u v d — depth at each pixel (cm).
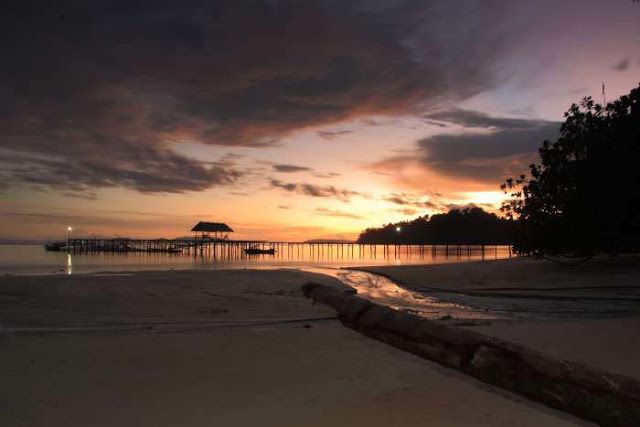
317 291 1188
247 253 12725
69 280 1911
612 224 2411
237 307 1528
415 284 2444
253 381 635
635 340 844
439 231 19212
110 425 484
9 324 1168
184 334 930
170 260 8144
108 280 1962
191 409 529
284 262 7550
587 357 754
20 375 655
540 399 548
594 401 499
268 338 884
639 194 2261
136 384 620
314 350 798
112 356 759
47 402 550
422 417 507
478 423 492
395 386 613
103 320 1259
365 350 797
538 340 865
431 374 666
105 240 12656
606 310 1605
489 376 607
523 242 2938
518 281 2503
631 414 475
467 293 2131
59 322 1214
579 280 2464
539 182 2831
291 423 488
